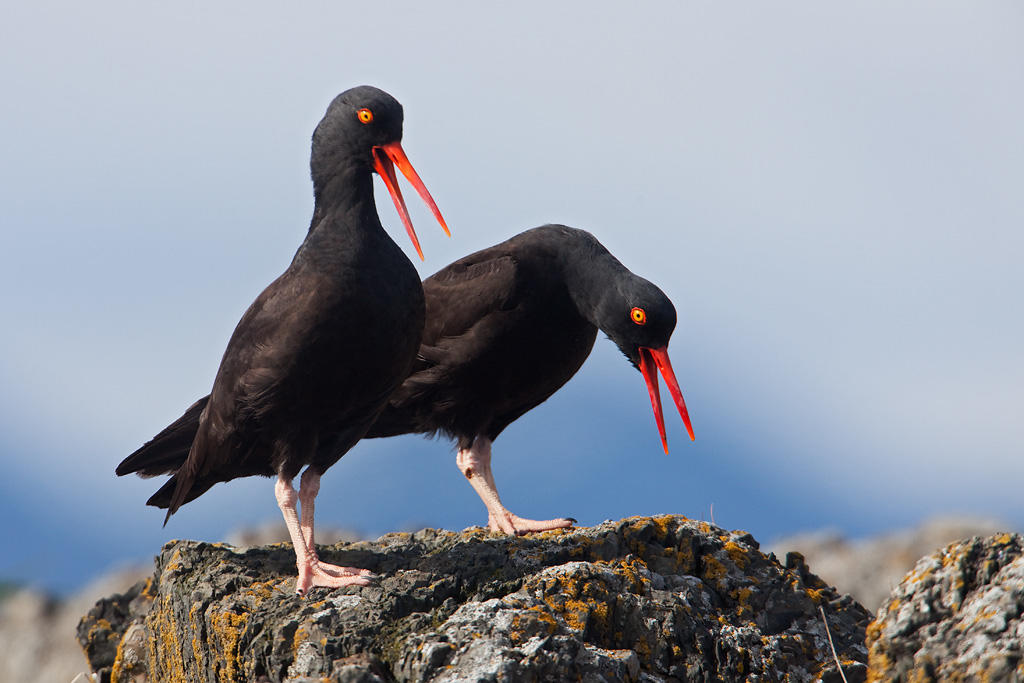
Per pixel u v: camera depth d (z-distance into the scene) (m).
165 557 12.98
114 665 13.30
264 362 11.42
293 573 11.89
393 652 9.95
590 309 14.01
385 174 12.17
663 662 10.43
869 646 9.56
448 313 14.15
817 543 20.92
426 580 10.89
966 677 8.82
